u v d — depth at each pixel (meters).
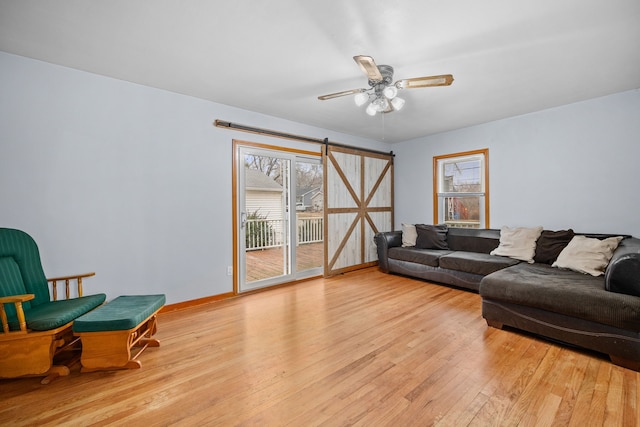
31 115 2.51
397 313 3.08
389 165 5.91
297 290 4.04
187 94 3.35
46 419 1.55
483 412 1.57
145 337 2.44
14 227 2.44
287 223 4.42
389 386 1.81
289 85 3.08
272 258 5.65
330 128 4.80
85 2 1.78
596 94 3.36
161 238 3.21
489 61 2.54
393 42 2.24
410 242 5.02
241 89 3.19
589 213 3.55
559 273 2.84
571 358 2.13
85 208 2.76
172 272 3.28
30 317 1.94
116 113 2.93
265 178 5.44
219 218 3.65
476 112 3.96
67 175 2.67
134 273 3.04
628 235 3.24
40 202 2.55
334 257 4.93
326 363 2.09
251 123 3.93
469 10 1.86
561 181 3.76
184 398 1.71
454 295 3.73
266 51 2.38
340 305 3.37
